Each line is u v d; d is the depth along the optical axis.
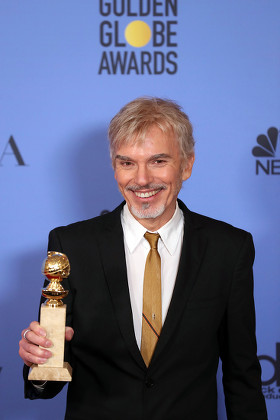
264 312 2.79
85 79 2.71
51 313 1.58
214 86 2.74
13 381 2.75
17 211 2.72
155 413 1.74
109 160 2.74
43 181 2.73
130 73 2.72
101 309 1.80
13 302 2.74
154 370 1.75
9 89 2.70
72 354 1.84
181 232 1.94
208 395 1.82
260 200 2.77
